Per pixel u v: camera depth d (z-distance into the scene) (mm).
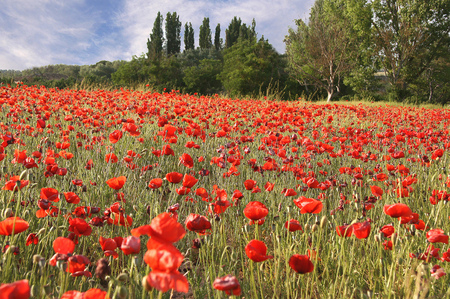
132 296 1388
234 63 43938
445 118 10008
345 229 1694
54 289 1415
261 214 1604
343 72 36969
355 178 2951
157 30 82250
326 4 38000
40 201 1731
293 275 1897
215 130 5719
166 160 4023
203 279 2158
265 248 1377
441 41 34219
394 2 34594
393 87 33500
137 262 1226
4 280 1357
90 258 2164
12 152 3482
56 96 7414
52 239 1999
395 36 34125
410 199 3219
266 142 4285
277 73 46062
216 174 3775
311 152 3967
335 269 2180
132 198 2920
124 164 3332
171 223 942
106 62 77312
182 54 82562
